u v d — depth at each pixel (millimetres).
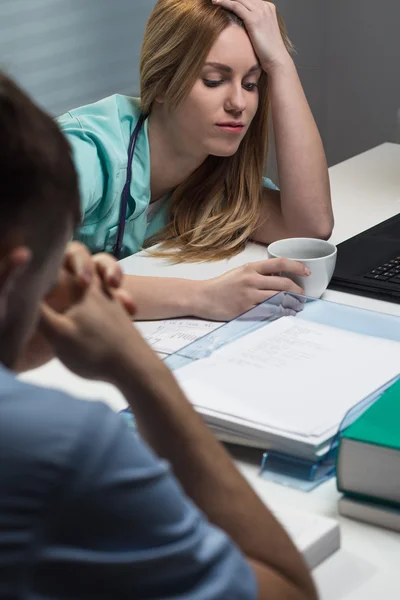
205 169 2049
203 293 1594
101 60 3125
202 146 1948
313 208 1996
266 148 2053
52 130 653
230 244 1963
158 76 1948
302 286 1610
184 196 2059
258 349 1351
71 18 2996
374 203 2195
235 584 677
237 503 802
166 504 648
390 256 1810
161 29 1926
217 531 694
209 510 799
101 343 827
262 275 1591
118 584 631
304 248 1694
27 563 600
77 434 615
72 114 2010
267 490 1124
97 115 2008
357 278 1710
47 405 623
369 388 1237
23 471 598
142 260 1909
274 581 754
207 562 666
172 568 648
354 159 2510
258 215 2033
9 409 612
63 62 3014
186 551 652
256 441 1162
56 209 651
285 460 1151
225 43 1883
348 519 1071
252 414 1178
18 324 672
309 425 1150
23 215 628
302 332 1398
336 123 3869
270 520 806
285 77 2008
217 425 1188
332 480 1145
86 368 832
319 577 974
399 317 1407
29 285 660
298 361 1312
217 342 1374
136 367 825
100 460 617
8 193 621
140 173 1998
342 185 2318
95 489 611
